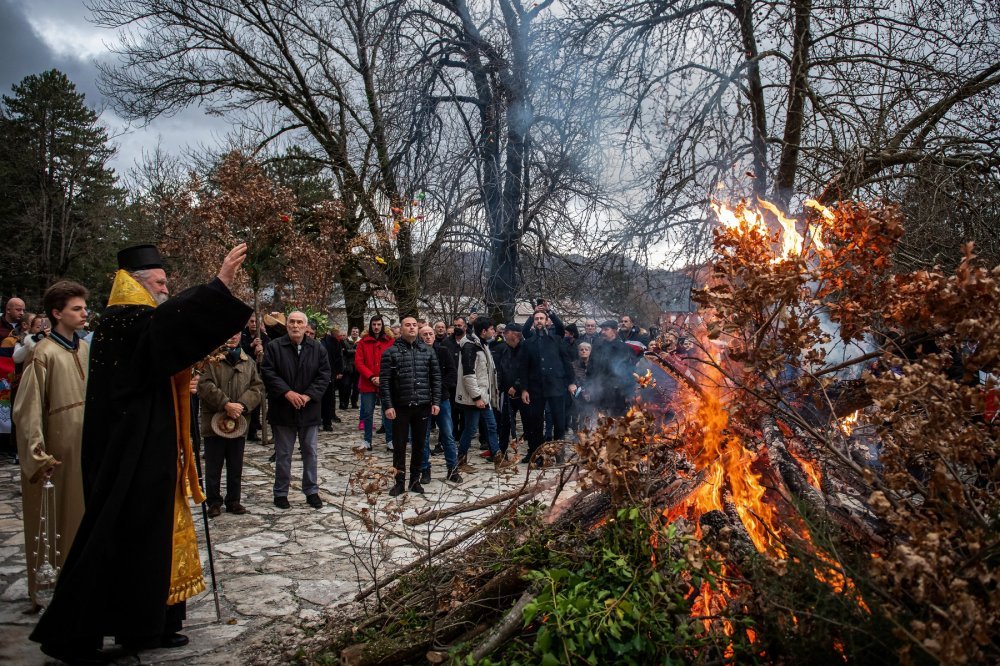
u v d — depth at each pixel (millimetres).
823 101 7055
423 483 7266
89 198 34906
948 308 2211
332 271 13227
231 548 5008
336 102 17469
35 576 3762
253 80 17281
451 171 12281
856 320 2605
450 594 3064
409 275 14078
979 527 2018
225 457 6012
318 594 4094
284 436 6277
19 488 6898
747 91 7398
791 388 3021
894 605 1957
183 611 3469
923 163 6480
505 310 12703
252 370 6199
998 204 6344
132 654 3324
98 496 3230
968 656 1699
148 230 19828
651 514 2619
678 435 3066
